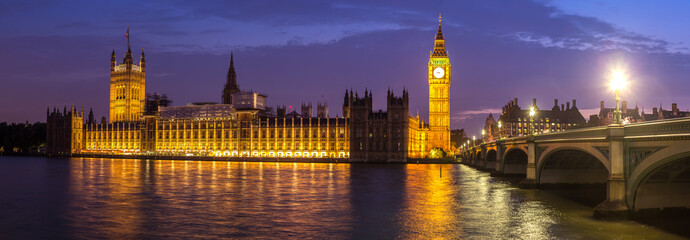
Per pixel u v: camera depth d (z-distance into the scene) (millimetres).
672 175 52719
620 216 52656
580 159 83625
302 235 52188
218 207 70438
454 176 131125
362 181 114812
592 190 85688
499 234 51656
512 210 66375
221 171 154000
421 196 82875
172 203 74250
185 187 97938
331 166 199250
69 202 75125
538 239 48969
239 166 193500
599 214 53406
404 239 50281
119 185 101688
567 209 66500
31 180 113750
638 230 49375
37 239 50688
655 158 46250
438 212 65750
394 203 74562
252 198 80438
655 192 53375
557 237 49500
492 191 88938
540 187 87125
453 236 51219
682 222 52000
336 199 79500
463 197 80812
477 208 68625
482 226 55906
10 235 52500
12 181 110812
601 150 56719
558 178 87312
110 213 65188
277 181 113938
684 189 54219
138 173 140375
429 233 52812
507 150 111750
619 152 52188
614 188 53000
